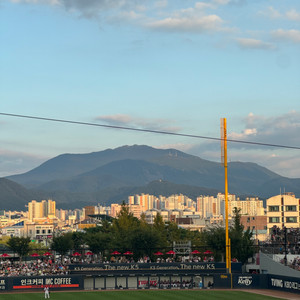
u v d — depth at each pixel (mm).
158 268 144375
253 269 149625
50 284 128000
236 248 157000
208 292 123312
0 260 196125
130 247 173500
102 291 126812
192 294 119812
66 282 129375
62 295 119062
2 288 124625
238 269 143750
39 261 175875
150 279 135125
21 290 125562
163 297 115250
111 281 134125
